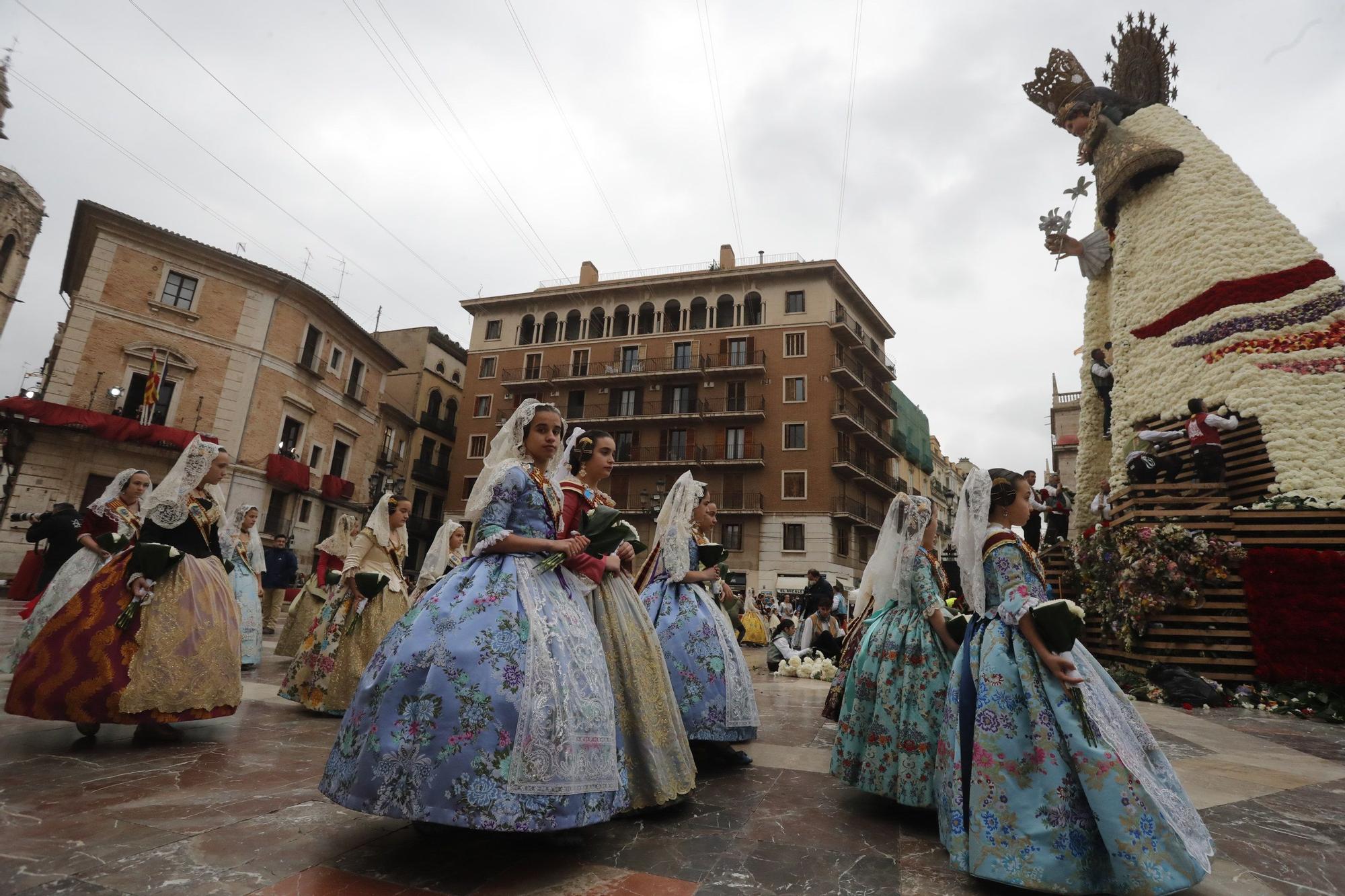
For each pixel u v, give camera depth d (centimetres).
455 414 4050
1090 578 920
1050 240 1407
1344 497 848
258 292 2392
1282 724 595
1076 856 204
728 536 3322
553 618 238
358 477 2995
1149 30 1392
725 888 200
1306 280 1025
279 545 1109
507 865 211
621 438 3591
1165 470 948
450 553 701
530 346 3866
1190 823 216
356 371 2986
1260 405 965
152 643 344
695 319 3650
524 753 208
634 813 269
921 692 284
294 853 212
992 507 265
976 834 212
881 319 3934
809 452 3291
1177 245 1163
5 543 1855
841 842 245
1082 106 1347
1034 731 219
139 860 200
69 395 2030
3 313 2950
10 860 194
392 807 202
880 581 336
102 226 2116
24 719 391
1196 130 1241
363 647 470
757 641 1472
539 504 265
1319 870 226
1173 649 772
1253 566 760
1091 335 1508
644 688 275
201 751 339
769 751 402
